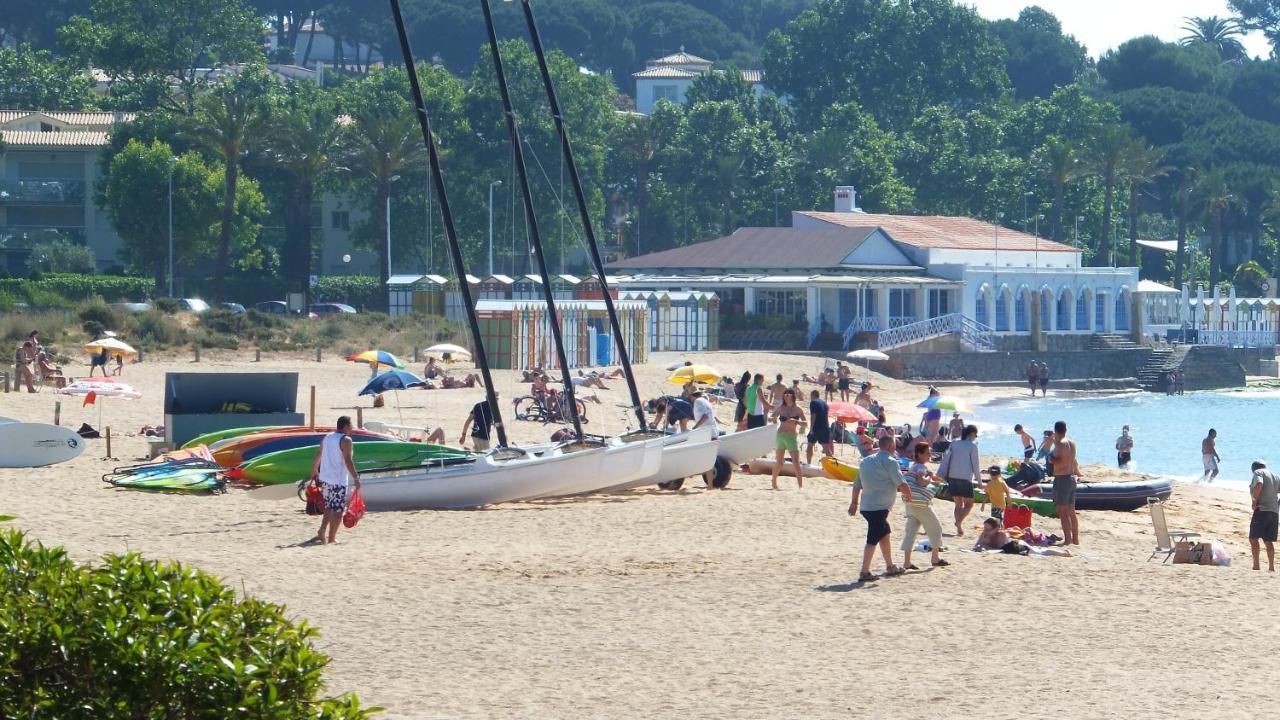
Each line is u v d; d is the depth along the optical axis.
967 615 62.00
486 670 51.47
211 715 27.83
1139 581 70.44
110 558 30.17
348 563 72.62
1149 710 47.12
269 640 29.73
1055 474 87.62
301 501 96.44
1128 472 151.62
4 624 27.77
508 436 149.62
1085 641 57.38
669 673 51.50
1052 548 81.38
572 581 68.56
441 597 64.12
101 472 108.75
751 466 121.81
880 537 69.56
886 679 51.00
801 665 52.84
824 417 126.44
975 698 48.50
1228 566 79.88
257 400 126.44
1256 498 81.94
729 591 66.69
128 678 27.88
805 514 94.50
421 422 159.12
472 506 96.94
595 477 100.94
